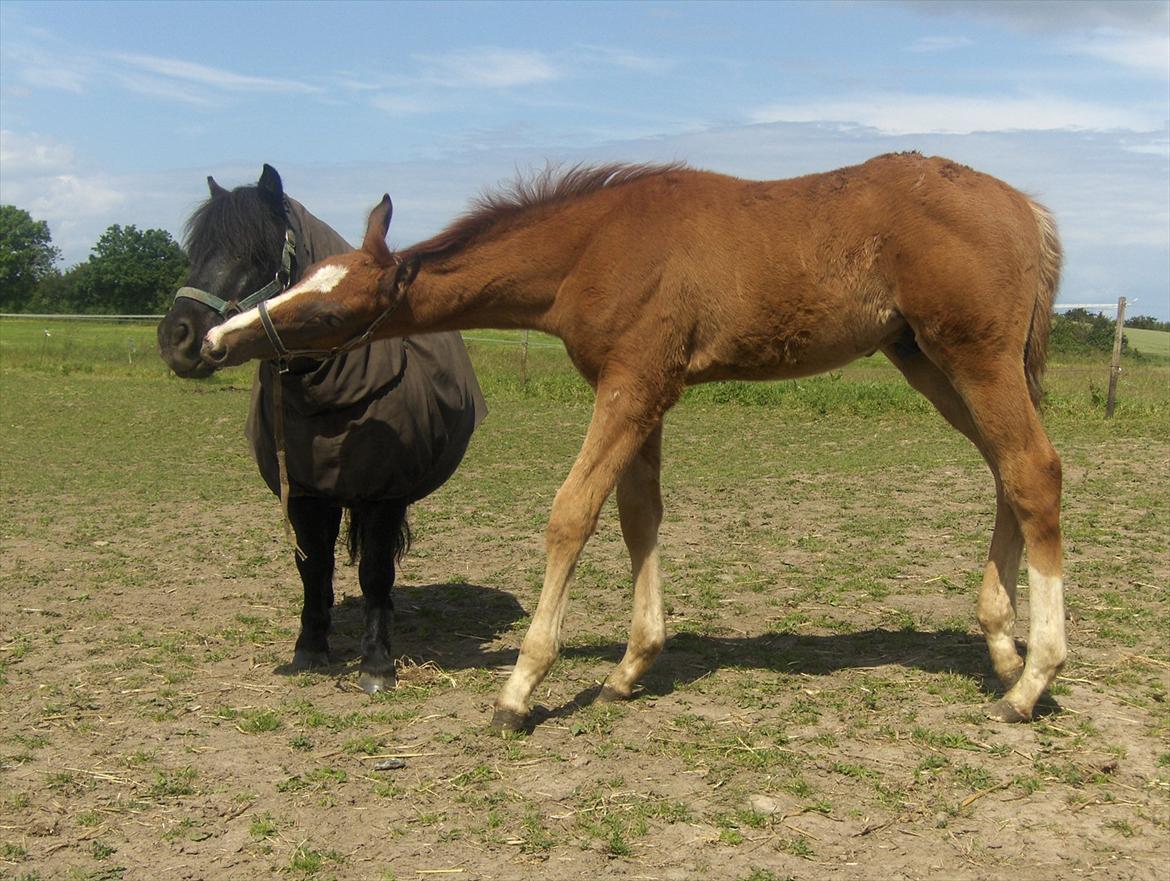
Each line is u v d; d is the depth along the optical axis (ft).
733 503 31.83
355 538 18.16
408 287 14.29
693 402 59.88
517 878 10.41
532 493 34.01
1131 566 22.54
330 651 18.43
